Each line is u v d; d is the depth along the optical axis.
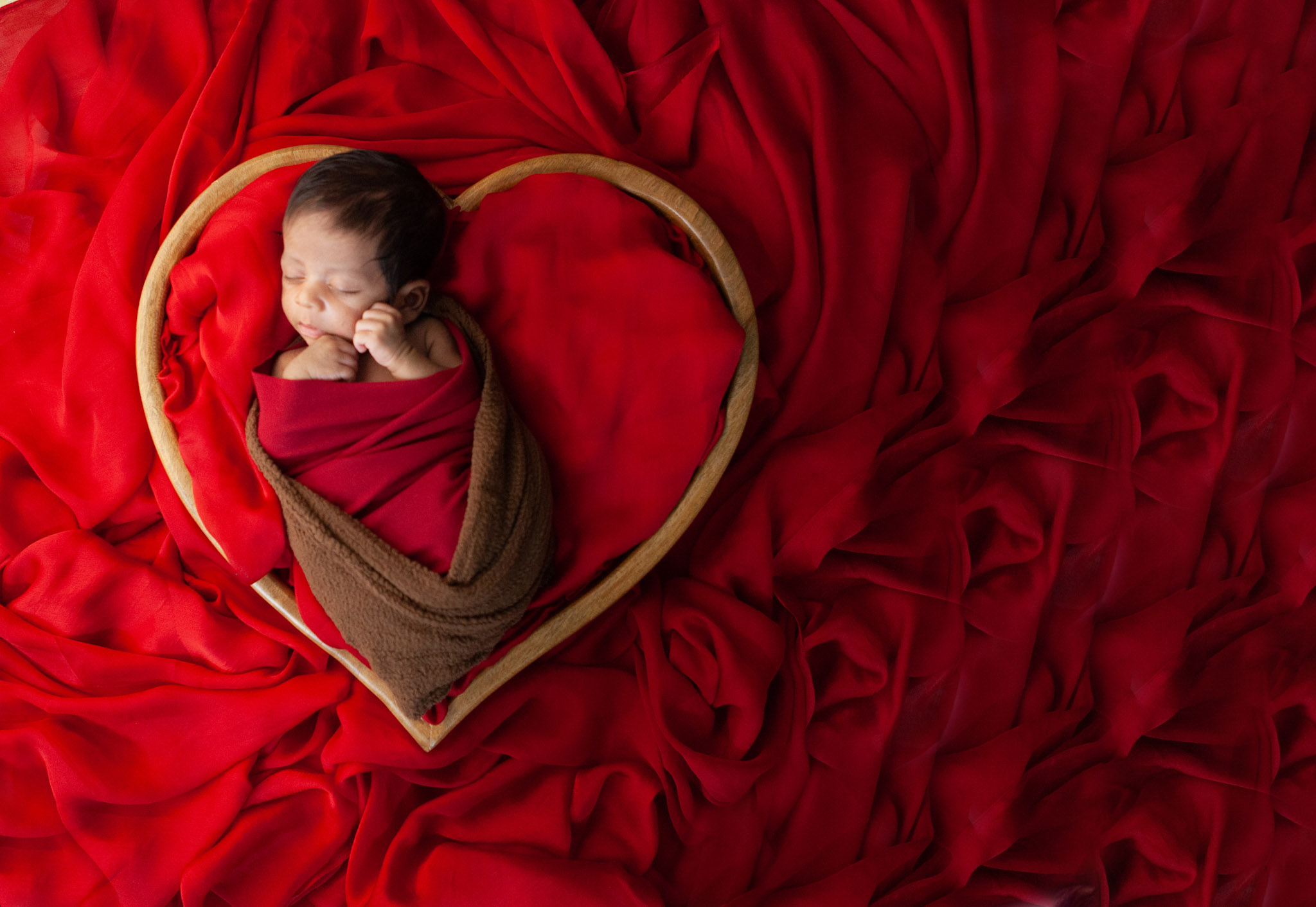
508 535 1.19
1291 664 1.56
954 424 1.46
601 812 1.37
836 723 1.41
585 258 1.30
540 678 1.37
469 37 1.40
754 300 1.40
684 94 1.38
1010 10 1.40
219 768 1.35
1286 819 1.52
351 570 1.17
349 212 1.12
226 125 1.39
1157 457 1.54
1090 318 1.52
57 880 1.31
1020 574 1.49
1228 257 1.53
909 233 1.42
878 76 1.43
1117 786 1.51
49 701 1.33
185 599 1.37
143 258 1.38
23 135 1.41
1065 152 1.48
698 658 1.38
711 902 1.35
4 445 1.39
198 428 1.28
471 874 1.29
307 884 1.34
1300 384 1.57
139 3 1.42
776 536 1.43
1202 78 1.53
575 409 1.31
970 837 1.43
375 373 1.21
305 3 1.43
